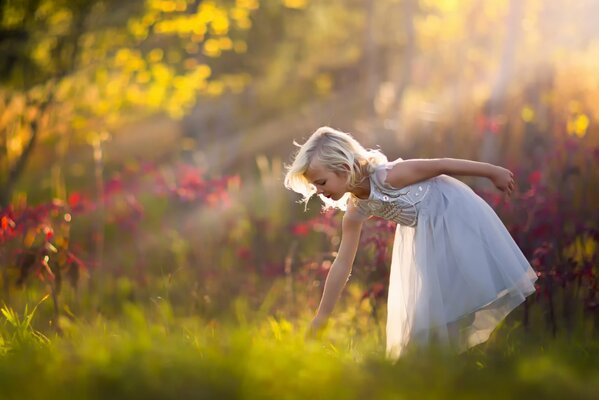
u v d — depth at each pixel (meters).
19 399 3.13
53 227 6.98
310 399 3.10
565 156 8.01
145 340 4.04
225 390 3.17
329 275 4.73
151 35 12.03
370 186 4.50
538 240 6.59
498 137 10.23
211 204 8.80
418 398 3.14
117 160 14.63
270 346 4.16
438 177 4.68
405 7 15.78
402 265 4.74
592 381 3.45
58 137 11.80
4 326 5.20
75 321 6.06
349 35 19.34
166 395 3.14
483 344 5.15
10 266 6.27
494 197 6.84
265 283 7.96
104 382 3.34
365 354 4.62
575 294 6.12
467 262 4.45
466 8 14.27
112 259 8.55
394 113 13.25
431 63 15.13
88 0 10.51
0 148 10.39
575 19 12.24
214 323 6.25
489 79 12.34
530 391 3.28
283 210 9.87
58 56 10.62
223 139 16.12
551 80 11.05
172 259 8.48
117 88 11.63
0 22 10.23
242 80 16.70
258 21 17.22
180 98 12.36
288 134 15.75
